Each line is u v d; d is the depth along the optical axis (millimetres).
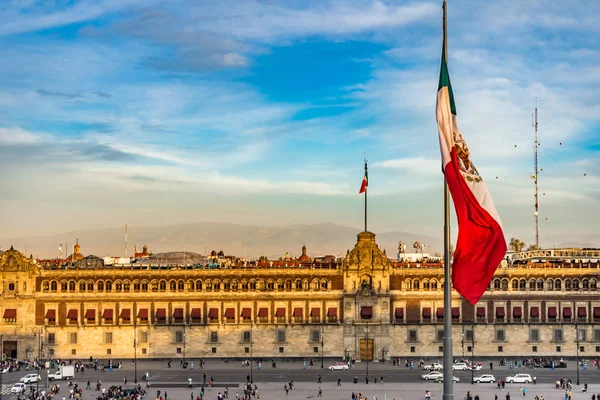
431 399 173750
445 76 68625
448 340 67125
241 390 188000
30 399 171375
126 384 197000
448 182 68188
